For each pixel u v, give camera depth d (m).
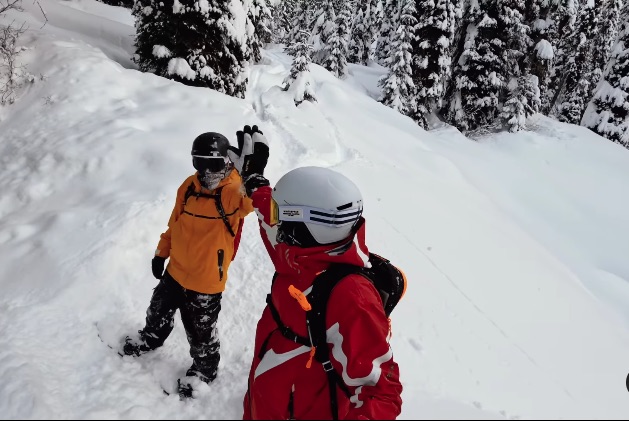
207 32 9.16
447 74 21.62
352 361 1.35
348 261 1.46
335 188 1.42
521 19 21.14
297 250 1.49
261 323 1.78
